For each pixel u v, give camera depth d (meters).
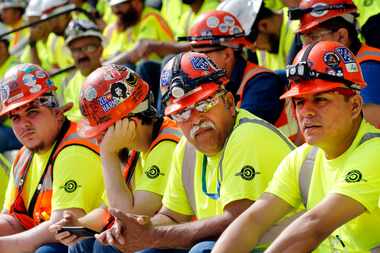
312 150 11.66
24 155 15.45
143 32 22.31
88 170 14.66
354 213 10.90
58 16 24.56
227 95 12.66
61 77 21.91
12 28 26.67
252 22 17.39
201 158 13.04
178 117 12.55
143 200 13.70
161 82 12.77
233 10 17.44
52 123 14.89
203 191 12.98
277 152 12.52
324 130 11.11
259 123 12.68
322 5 14.80
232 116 12.74
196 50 15.88
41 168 15.02
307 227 10.86
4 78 14.98
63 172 14.66
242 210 12.36
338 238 11.43
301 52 11.34
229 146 12.57
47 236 14.42
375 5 16.69
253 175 12.41
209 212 12.93
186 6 22.41
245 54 16.41
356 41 14.92
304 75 11.12
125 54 21.39
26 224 15.30
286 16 17.81
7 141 22.17
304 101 11.19
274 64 18.12
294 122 16.08
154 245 12.48
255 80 15.99
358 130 11.23
